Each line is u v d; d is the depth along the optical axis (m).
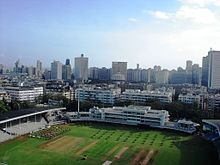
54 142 193.88
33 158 159.00
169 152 175.50
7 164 147.50
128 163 154.25
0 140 191.38
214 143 187.00
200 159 162.25
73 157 162.75
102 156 165.75
